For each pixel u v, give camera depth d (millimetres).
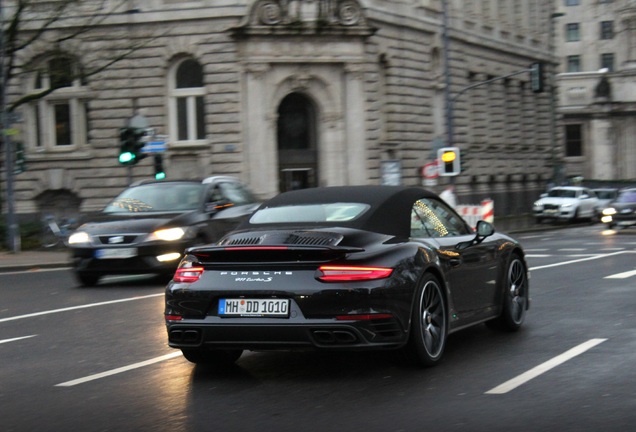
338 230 8992
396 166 40812
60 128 44469
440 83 53312
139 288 18797
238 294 8742
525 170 67500
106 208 20453
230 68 42750
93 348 11391
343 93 44750
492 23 61312
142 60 43250
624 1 53219
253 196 22906
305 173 45469
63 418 7758
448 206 10727
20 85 43594
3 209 43219
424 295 9227
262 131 43031
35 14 41969
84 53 39438
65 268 26969
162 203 20219
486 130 60438
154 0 43062
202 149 43125
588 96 98000
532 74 41469
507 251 11312
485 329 11781
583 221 58312
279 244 8805
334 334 8523
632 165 96312
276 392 8477
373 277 8578
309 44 43656
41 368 10164
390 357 9227
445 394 8141
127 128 31531
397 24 48281
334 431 7020
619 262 22734
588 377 8695
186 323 8930
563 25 103562
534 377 8750
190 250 9086
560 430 6840
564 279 18359
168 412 7820
